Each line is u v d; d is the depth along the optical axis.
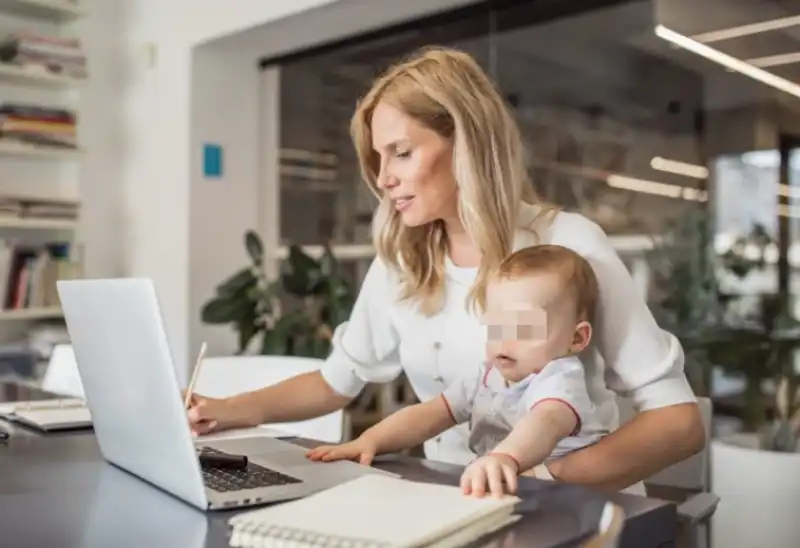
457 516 0.79
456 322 1.44
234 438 1.31
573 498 0.92
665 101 3.13
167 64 3.79
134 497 0.99
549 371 1.21
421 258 1.47
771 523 1.80
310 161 3.87
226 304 3.34
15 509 0.94
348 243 3.74
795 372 2.88
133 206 3.98
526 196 1.47
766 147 2.93
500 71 3.21
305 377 1.55
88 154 3.93
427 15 3.25
